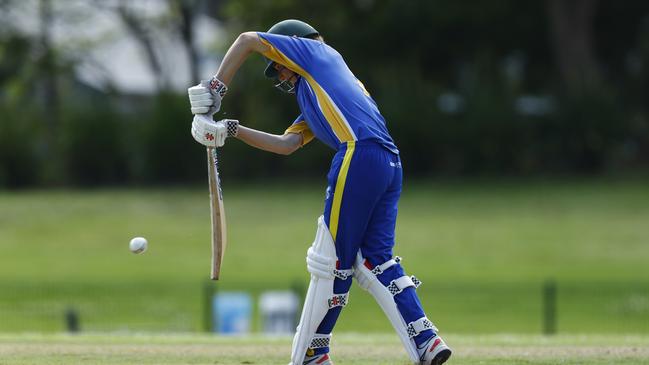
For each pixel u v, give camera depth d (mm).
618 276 96500
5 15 183375
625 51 193250
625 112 181000
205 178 178750
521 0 178750
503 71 177875
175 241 121188
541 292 87562
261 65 170500
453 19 176750
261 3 182000
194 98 23984
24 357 28812
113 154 176750
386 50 180750
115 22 196375
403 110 172125
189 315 76375
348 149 23547
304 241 118875
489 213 137500
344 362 28703
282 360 28656
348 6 184875
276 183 173375
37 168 175875
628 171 179875
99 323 72500
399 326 23688
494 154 173750
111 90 193375
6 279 95750
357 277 24125
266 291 87625
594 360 28797
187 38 195750
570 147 174625
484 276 96312
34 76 184750
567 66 180125
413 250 112500
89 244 119938
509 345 34188
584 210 138500
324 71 24109
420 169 174625
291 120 170750
